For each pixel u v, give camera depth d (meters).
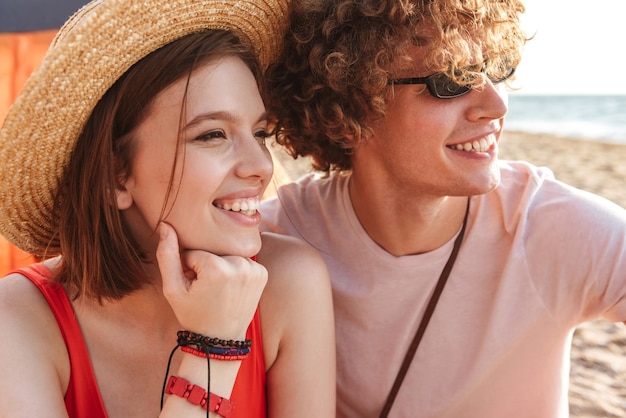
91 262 1.69
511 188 2.08
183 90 1.56
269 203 2.34
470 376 2.07
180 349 1.77
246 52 1.66
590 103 38.25
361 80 1.90
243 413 1.79
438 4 1.77
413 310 2.09
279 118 2.22
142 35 1.54
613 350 4.14
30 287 1.78
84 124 1.62
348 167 2.17
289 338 1.88
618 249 1.90
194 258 1.62
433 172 1.90
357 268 2.13
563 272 1.96
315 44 1.99
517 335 2.02
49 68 1.48
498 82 1.87
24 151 1.57
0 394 1.62
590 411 3.44
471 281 2.05
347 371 2.20
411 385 2.14
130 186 1.66
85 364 1.76
